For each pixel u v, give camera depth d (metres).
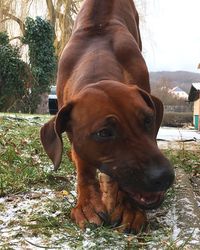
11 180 0.81
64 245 0.54
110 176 0.55
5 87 4.47
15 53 4.45
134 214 0.60
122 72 0.72
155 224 0.61
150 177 0.51
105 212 0.60
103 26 0.81
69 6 4.84
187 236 0.56
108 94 0.55
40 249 0.53
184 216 0.63
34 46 4.67
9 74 4.43
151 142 0.54
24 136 1.29
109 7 0.85
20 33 4.83
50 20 4.91
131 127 0.53
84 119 0.55
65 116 0.58
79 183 0.64
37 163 0.96
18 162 0.96
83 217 0.61
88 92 0.57
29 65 4.68
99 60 0.70
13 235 0.57
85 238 0.56
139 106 0.54
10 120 1.83
